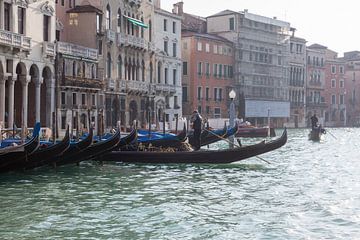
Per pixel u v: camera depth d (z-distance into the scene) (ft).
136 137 79.77
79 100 140.05
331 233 35.76
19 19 116.98
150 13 181.06
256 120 254.88
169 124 166.91
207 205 45.93
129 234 36.04
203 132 99.81
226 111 234.38
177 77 200.64
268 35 260.01
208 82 224.74
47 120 128.36
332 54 332.39
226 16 241.96
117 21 160.04
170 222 39.34
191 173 69.31
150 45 178.09
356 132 230.68
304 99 292.40
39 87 123.85
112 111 157.28
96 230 37.22
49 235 35.83
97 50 145.48
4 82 112.57
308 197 50.06
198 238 34.83
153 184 59.11
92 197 50.34
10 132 99.55
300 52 288.71
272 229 36.99
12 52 113.60
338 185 58.59
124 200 48.65
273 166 79.15
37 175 65.67
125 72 165.17
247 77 246.88
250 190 54.80
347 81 333.83
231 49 239.09
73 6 151.84
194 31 229.04
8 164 61.21
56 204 46.75
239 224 38.63
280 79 270.26
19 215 42.06
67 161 71.05
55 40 129.59
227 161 76.84
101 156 77.20
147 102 177.78
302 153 107.04
